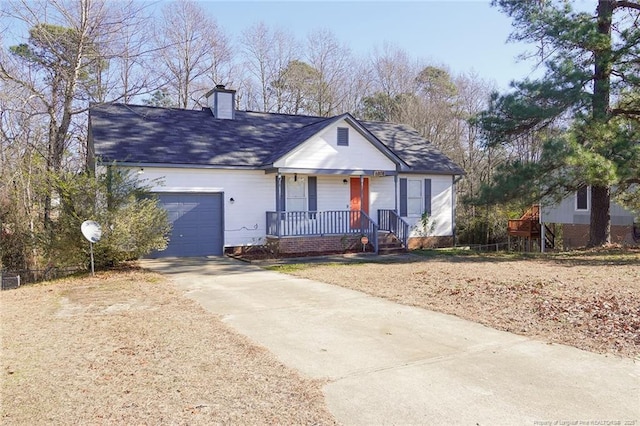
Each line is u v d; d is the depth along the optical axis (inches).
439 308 313.7
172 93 1296.8
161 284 413.4
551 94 589.3
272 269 507.5
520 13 642.8
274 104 1523.1
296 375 193.3
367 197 761.0
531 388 179.5
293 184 693.3
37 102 717.3
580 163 528.4
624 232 845.2
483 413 158.7
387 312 304.8
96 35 633.6
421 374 195.0
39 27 605.0
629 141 540.4
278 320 285.1
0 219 671.8
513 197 601.6
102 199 469.1
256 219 661.9
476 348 229.0
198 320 283.0
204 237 629.3
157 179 536.4
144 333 252.4
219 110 748.6
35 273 589.6
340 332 258.5
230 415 155.2
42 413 154.7
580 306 303.9
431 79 1533.0
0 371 193.3
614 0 624.4
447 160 852.0
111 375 189.9
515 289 366.0
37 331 256.5
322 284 410.0
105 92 843.4
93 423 147.9
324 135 668.1
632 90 615.2
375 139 700.0
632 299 315.6
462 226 1095.0
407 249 703.7
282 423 150.3
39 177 503.5
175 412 156.6
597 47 592.7
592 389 178.1
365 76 1549.0
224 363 206.2
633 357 211.8
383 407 163.6
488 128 647.1
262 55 1518.2
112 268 506.6
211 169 628.7
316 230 683.4
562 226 968.9
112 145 593.3
